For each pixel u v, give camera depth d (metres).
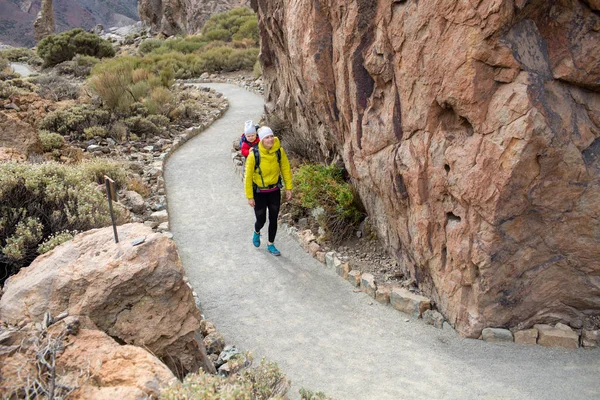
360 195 6.98
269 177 6.52
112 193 3.82
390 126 5.29
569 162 4.18
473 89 4.22
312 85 6.71
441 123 4.74
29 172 5.90
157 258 3.73
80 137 11.98
